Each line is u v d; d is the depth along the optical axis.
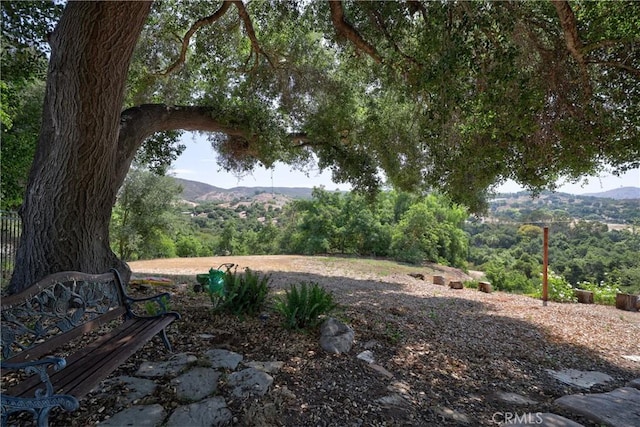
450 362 4.34
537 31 5.78
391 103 9.72
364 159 11.73
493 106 5.14
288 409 2.83
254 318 4.84
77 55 4.50
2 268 7.89
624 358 5.31
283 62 9.91
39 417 1.97
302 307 4.57
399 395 3.30
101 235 5.74
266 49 9.63
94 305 3.40
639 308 9.04
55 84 4.73
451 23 5.10
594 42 4.88
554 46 5.56
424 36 5.53
